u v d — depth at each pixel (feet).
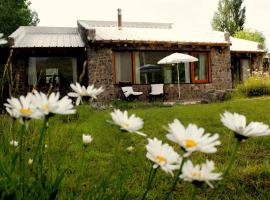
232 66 72.64
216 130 22.71
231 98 49.29
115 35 63.62
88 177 9.11
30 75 56.08
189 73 62.90
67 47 55.42
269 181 12.25
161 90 58.18
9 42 52.70
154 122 26.89
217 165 14.19
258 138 18.88
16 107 3.85
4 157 5.57
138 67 59.88
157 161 3.94
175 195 11.02
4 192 4.36
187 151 3.42
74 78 58.03
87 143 6.20
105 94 56.59
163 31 74.23
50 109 3.86
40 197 4.56
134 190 10.64
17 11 95.91
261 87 48.44
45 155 6.95
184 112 30.83
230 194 11.12
